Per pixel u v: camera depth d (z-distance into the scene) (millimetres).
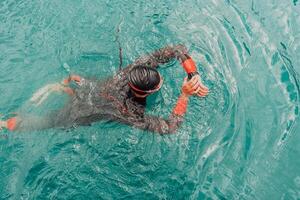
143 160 2697
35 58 3250
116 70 3078
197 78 2527
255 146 2916
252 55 3551
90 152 2686
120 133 2715
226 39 3645
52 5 3758
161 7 3857
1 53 3318
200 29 3695
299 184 2758
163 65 3098
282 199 2666
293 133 3047
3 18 3664
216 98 3111
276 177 2781
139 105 2463
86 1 3805
